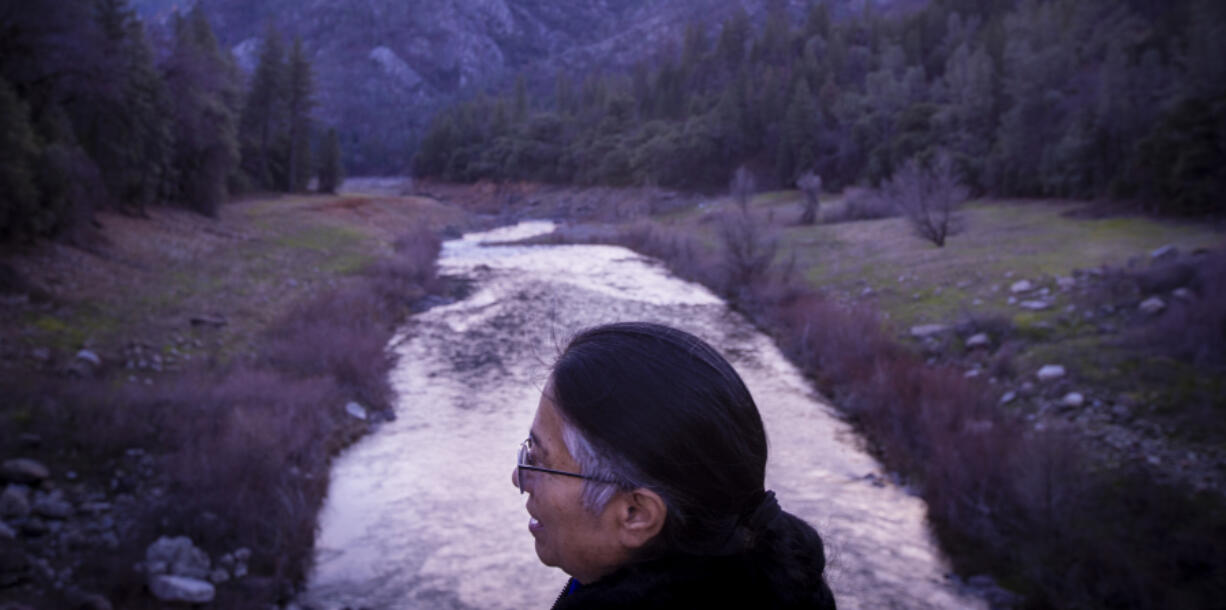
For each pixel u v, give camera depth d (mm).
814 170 64875
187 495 7020
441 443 10305
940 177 24750
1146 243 19750
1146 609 5828
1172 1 52812
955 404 10242
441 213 56781
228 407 9164
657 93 109750
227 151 32219
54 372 10180
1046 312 14789
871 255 24375
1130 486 7617
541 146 90750
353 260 25891
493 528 7863
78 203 18562
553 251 34812
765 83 82250
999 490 7645
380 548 7387
